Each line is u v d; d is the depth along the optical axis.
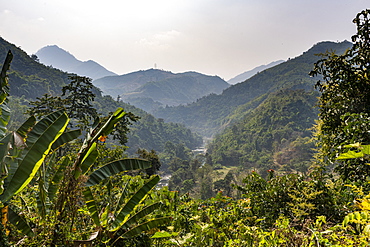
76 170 2.63
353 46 5.64
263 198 4.93
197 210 4.15
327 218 4.11
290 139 103.25
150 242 3.02
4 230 2.22
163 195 4.34
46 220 2.49
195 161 82.38
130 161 3.02
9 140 2.18
